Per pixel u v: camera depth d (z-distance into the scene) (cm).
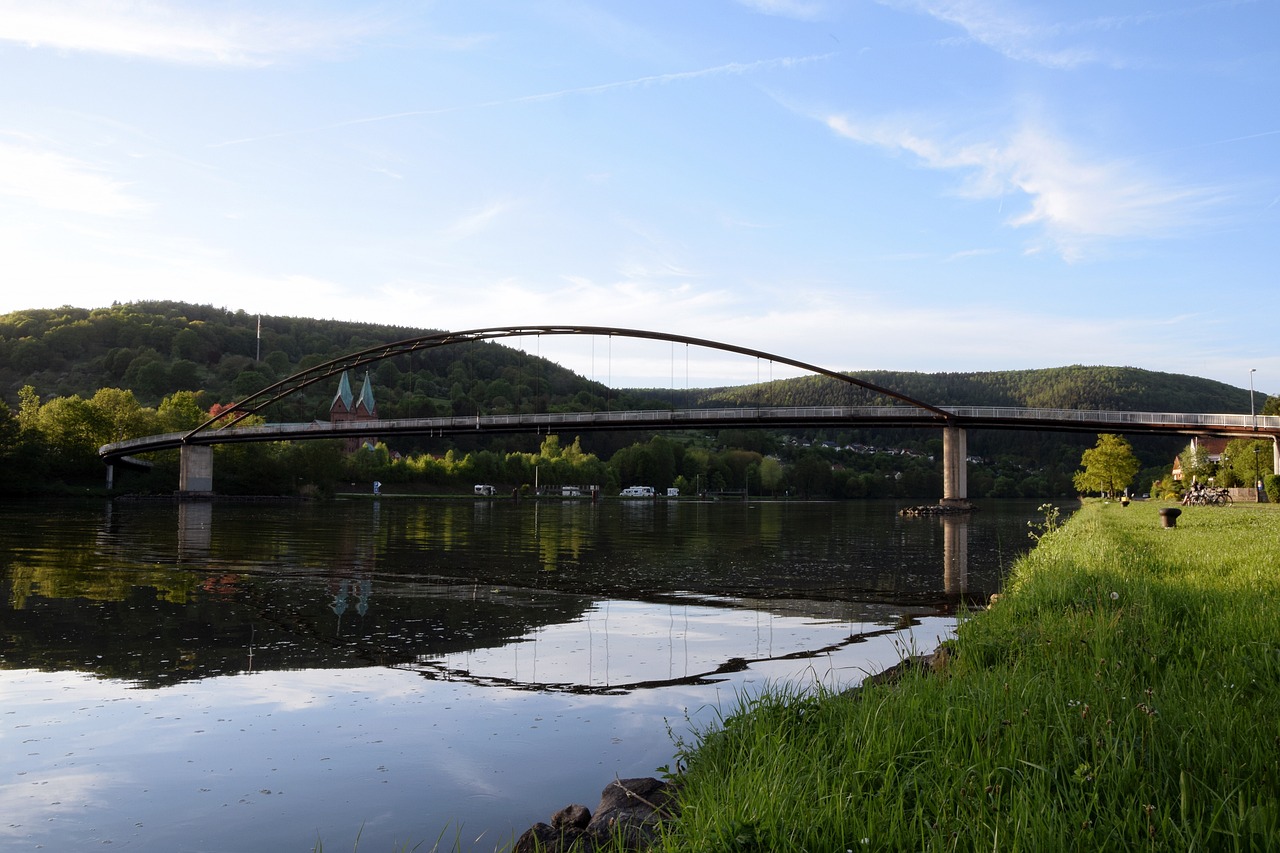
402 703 982
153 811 673
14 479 9100
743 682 1080
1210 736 514
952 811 445
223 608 1684
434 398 19788
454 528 4906
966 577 2350
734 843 424
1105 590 1195
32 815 666
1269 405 12381
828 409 9275
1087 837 392
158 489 10994
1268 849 374
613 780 714
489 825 642
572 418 9550
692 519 6688
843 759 547
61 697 1009
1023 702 611
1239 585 1257
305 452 11712
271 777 745
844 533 4656
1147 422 8825
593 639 1389
